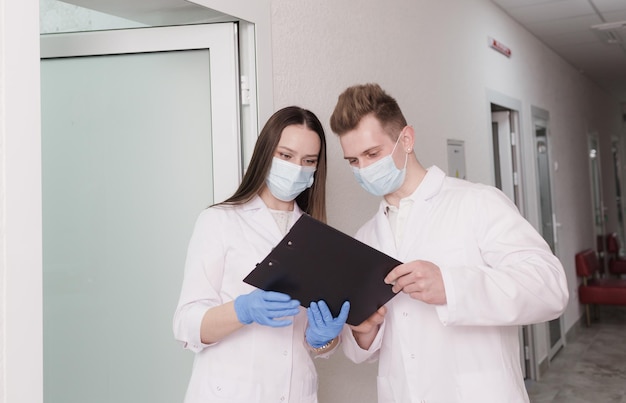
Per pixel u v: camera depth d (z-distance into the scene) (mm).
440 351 1336
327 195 2207
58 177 1906
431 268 1218
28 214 1157
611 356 4625
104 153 1897
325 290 1224
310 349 1490
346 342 1534
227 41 1832
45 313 1881
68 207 1904
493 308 1202
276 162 1404
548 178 5129
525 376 4113
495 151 4477
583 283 5801
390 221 1543
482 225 1359
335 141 2268
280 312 1166
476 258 1365
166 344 1833
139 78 1888
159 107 1884
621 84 7836
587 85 7188
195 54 1879
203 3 1638
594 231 6945
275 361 1340
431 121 3092
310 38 2156
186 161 1871
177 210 1866
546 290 1231
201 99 1872
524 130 4547
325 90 2227
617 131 9133
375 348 1472
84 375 1865
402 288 1229
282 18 2006
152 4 1659
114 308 1868
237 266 1362
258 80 1858
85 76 1900
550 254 1316
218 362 1325
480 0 3900
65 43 1858
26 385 1140
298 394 1379
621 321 5973
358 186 2424
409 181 1484
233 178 1821
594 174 7305
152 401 1836
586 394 3721
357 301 1269
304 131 1411
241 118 1877
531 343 4086
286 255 1119
